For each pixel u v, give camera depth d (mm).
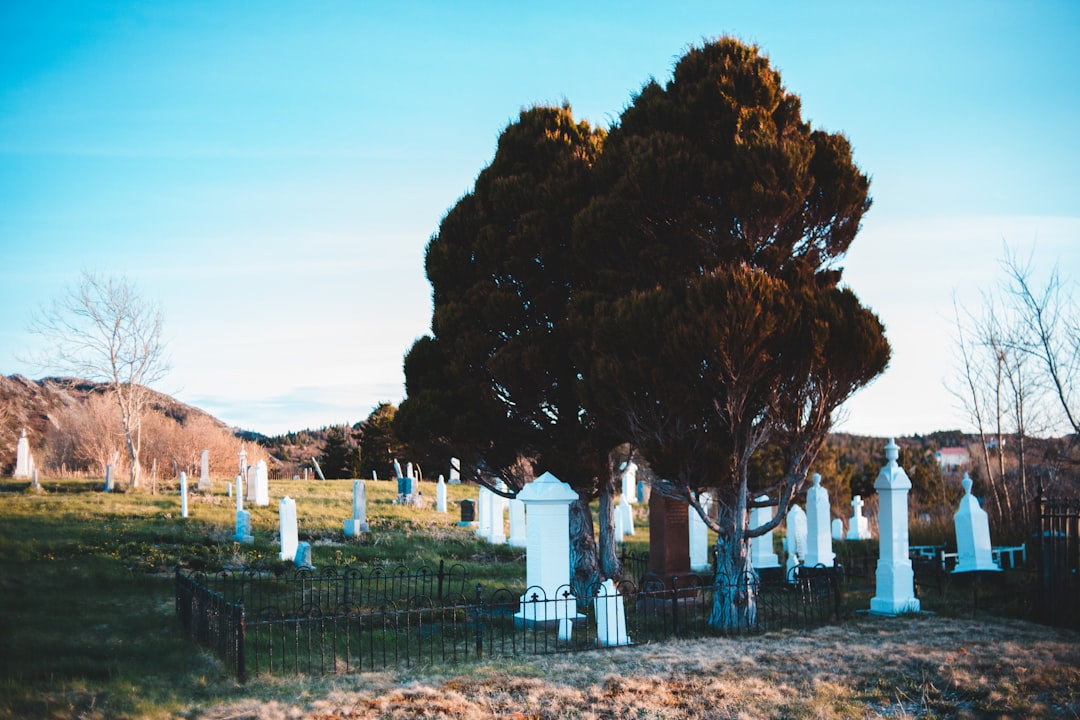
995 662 11836
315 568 20531
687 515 17438
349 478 58188
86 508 26625
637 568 21984
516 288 18453
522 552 24547
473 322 18359
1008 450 34062
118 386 39188
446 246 19328
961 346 31188
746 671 11781
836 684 11055
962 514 20312
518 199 18547
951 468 52250
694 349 13914
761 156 14508
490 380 18312
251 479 31750
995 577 19344
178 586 14766
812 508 21875
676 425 15031
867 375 14953
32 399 64188
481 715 9836
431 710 9906
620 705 10273
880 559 16781
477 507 33094
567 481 17688
